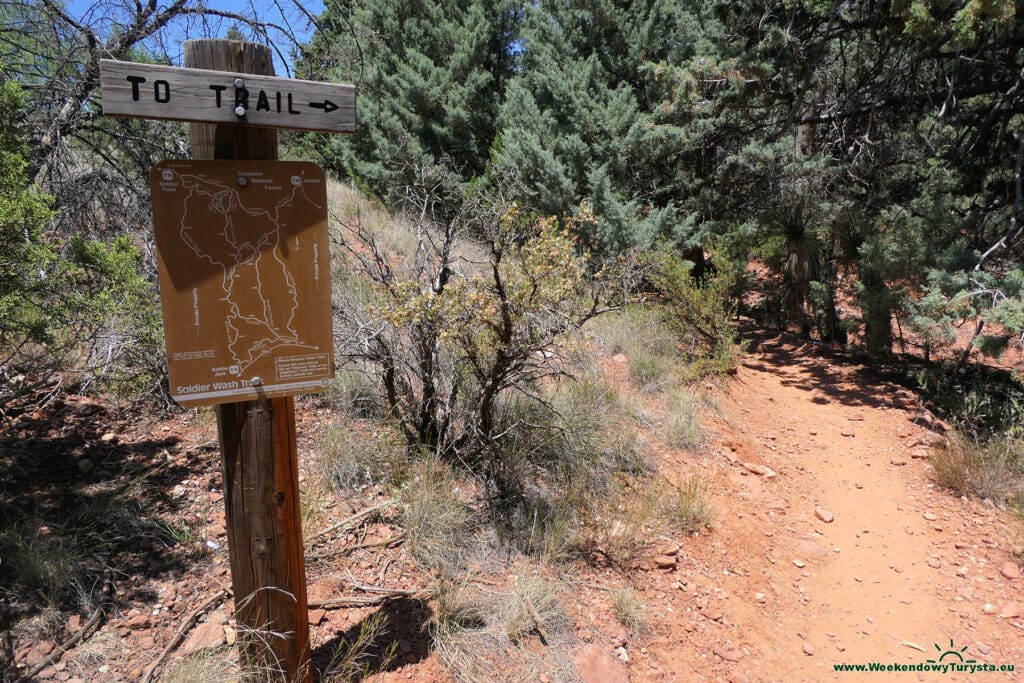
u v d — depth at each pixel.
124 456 3.95
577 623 3.43
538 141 9.73
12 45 5.39
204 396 2.22
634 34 10.63
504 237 4.07
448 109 11.94
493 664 3.06
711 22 9.49
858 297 8.86
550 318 4.05
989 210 9.20
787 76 9.48
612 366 6.55
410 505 3.77
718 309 7.85
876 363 8.74
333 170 14.00
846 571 4.57
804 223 9.82
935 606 4.27
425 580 3.44
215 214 2.16
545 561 3.72
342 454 4.10
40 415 4.20
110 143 6.23
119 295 3.79
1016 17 7.45
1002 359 9.87
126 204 5.85
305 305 2.30
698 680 3.34
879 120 10.50
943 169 9.02
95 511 3.38
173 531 3.38
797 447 6.36
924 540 4.95
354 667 2.85
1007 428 6.27
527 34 11.24
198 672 2.56
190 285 2.16
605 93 10.20
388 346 4.16
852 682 3.55
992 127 9.22
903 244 8.02
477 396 4.25
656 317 7.61
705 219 10.45
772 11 9.13
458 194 8.48
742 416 6.80
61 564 2.98
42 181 5.27
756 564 4.41
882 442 6.56
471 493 4.13
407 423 4.36
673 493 4.75
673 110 9.65
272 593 2.50
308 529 3.49
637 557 4.04
